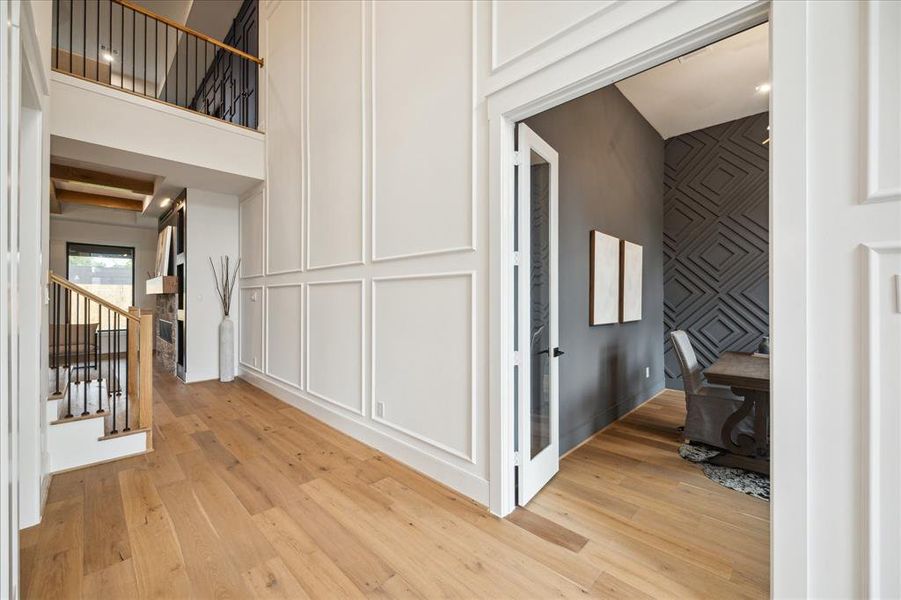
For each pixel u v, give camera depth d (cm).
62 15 604
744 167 469
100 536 190
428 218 254
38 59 205
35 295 207
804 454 125
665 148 524
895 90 110
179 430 342
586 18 172
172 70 755
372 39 300
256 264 514
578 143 325
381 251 293
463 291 233
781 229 128
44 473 234
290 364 427
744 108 447
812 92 122
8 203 128
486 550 182
